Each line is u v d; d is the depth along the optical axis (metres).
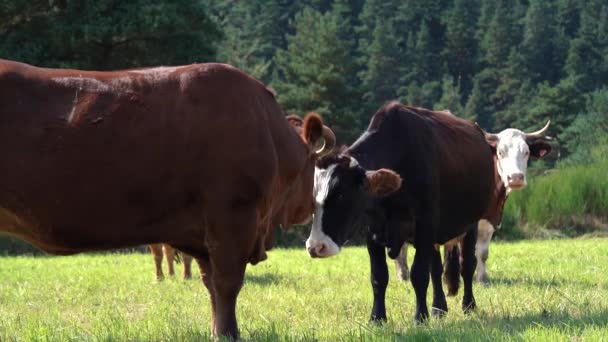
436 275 12.49
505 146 18.14
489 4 155.75
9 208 8.40
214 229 9.12
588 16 147.12
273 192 9.54
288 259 23.12
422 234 11.59
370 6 161.38
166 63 38.53
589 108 83.56
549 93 92.44
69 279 18.39
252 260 9.84
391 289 15.66
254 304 13.47
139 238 9.06
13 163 8.28
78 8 36.59
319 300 13.89
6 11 36.00
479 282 16.94
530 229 39.78
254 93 9.47
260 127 9.33
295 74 69.56
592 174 41.81
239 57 100.31
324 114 64.06
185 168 8.95
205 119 9.02
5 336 10.54
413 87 122.12
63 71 8.79
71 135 8.47
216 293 9.30
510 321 10.66
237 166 9.10
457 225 12.66
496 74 139.25
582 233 39.94
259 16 154.12
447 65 148.12
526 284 15.72
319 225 10.78
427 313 11.36
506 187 17.84
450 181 12.18
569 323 9.82
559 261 20.73
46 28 36.56
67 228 8.62
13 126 8.30
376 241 11.61
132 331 10.31
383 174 10.62
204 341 9.19
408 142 11.57
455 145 12.55
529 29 147.38
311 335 9.73
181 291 15.81
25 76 8.52
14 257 28.92
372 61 128.25
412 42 147.12
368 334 9.43
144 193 8.81
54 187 8.41
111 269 21.20
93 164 8.54
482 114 123.31
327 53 69.25
